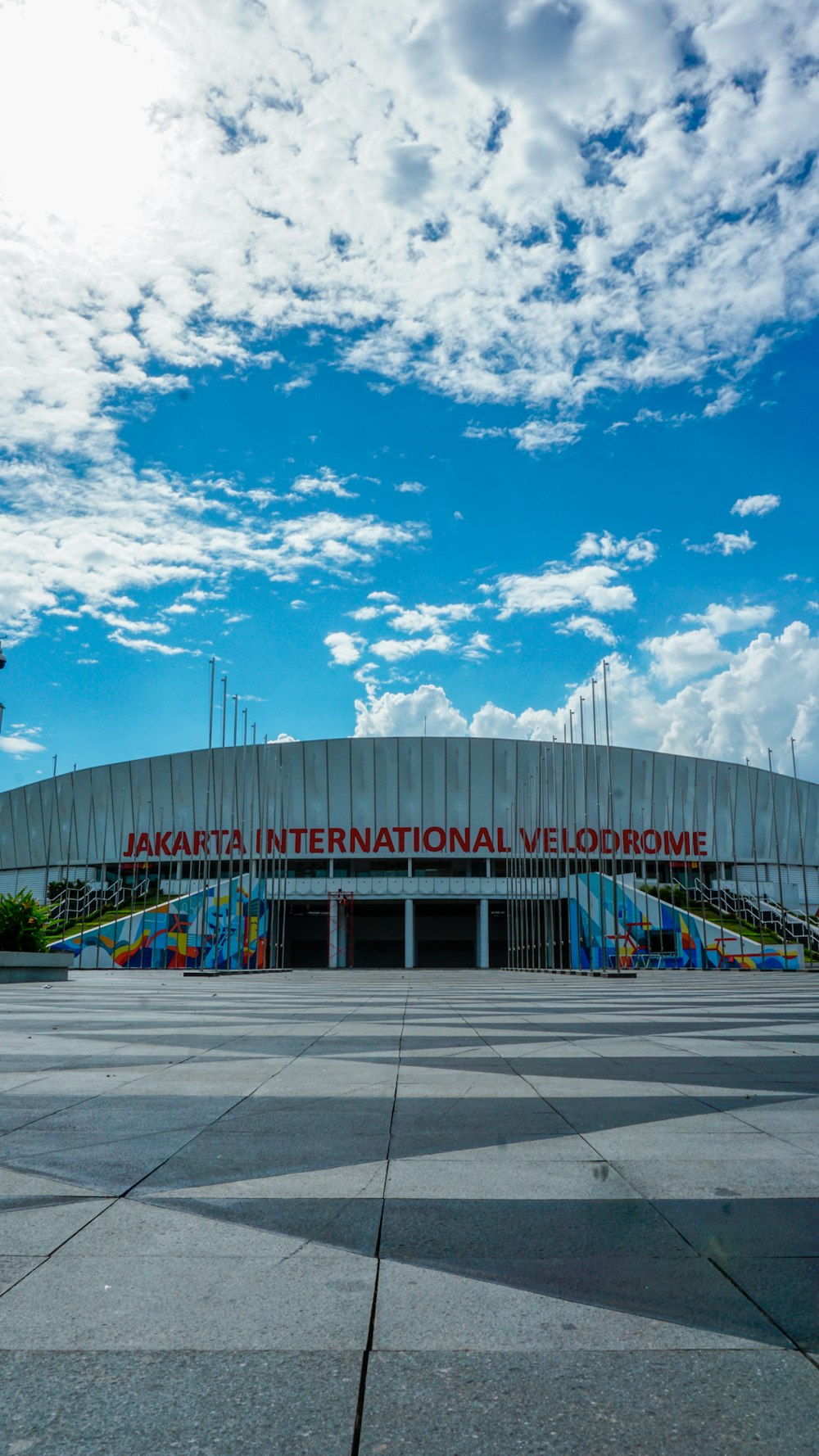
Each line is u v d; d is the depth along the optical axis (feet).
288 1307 13.51
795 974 189.78
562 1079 33.63
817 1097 29.89
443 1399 11.03
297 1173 20.59
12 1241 16.17
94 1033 50.70
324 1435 10.27
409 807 299.58
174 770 315.37
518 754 304.09
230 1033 51.08
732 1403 10.97
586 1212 17.81
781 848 329.31
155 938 237.86
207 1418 10.58
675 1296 13.91
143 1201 18.51
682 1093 30.53
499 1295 13.93
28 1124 25.59
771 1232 16.66
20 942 123.34
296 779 303.48
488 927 279.28
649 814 311.27
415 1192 19.15
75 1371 11.66
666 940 256.32
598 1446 10.06
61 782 335.06
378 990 110.32
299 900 283.18
